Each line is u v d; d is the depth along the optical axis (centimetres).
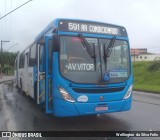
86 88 446
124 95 476
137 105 714
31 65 691
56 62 446
